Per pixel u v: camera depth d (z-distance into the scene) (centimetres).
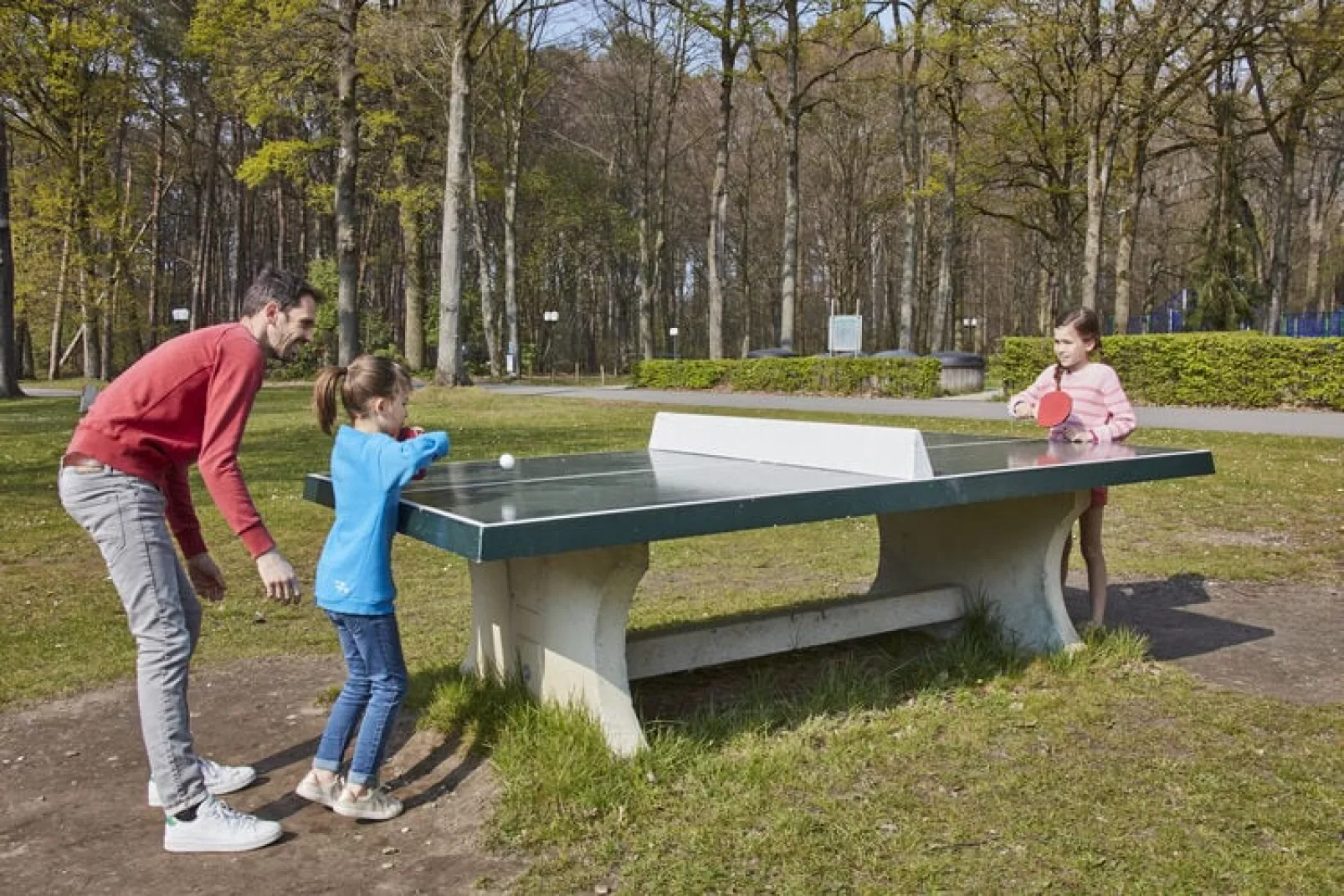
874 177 4338
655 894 268
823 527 888
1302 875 273
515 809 315
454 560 756
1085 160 2869
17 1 2831
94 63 3238
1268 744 367
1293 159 2858
